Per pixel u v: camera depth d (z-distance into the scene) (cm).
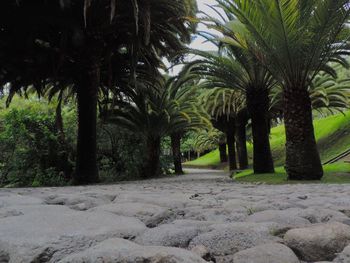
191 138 5309
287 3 877
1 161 1688
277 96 1877
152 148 2034
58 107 1593
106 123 1884
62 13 1109
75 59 1298
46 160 1708
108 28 1245
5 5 1086
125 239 182
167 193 519
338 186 689
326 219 246
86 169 1230
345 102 2025
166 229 205
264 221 234
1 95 1664
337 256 160
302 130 1026
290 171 1031
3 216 259
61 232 191
